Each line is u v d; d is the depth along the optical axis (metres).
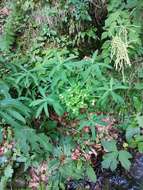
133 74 1.23
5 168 1.06
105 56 1.23
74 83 1.16
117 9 1.26
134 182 1.11
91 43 1.38
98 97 1.15
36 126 1.15
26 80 1.17
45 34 1.36
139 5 1.20
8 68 1.22
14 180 1.07
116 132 1.15
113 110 1.18
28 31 1.39
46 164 1.08
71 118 1.15
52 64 1.22
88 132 1.13
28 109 1.07
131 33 1.20
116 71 1.24
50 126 1.14
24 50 1.37
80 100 1.12
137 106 1.17
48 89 1.17
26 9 1.39
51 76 1.17
